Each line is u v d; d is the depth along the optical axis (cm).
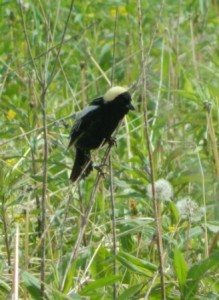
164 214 1248
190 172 1302
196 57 1831
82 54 1834
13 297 920
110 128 1252
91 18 1909
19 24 1852
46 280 1056
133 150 1420
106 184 1367
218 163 1210
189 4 1980
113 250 1106
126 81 1741
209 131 1236
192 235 1167
